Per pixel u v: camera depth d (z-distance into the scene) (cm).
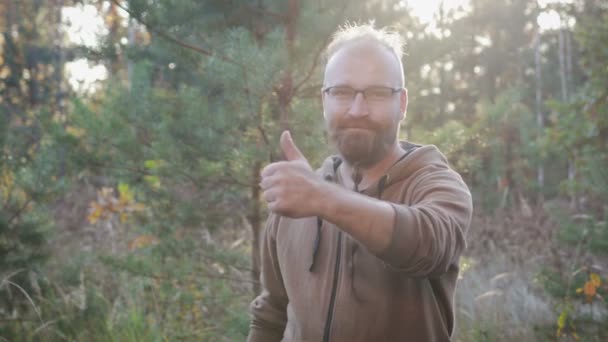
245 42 284
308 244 167
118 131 349
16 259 398
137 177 362
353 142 152
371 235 119
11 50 1055
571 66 1617
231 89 295
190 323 402
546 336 352
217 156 326
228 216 368
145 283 412
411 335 152
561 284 350
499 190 818
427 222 125
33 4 1149
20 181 404
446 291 154
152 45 399
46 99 970
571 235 355
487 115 354
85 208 657
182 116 338
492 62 1429
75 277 429
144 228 378
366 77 149
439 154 162
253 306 208
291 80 327
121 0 343
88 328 398
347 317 154
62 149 375
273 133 316
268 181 118
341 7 316
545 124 1305
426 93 374
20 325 389
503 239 617
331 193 118
